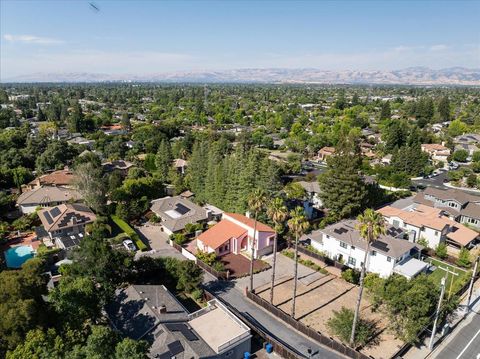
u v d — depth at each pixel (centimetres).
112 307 3975
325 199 7206
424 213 6662
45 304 3253
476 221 6994
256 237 5756
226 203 7275
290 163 11669
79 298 3425
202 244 5969
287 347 3841
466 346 3925
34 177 9400
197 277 4697
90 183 6881
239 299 4716
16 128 15438
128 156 12206
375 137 16200
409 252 5312
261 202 4519
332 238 5738
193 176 8362
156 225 7069
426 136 14875
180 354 3241
